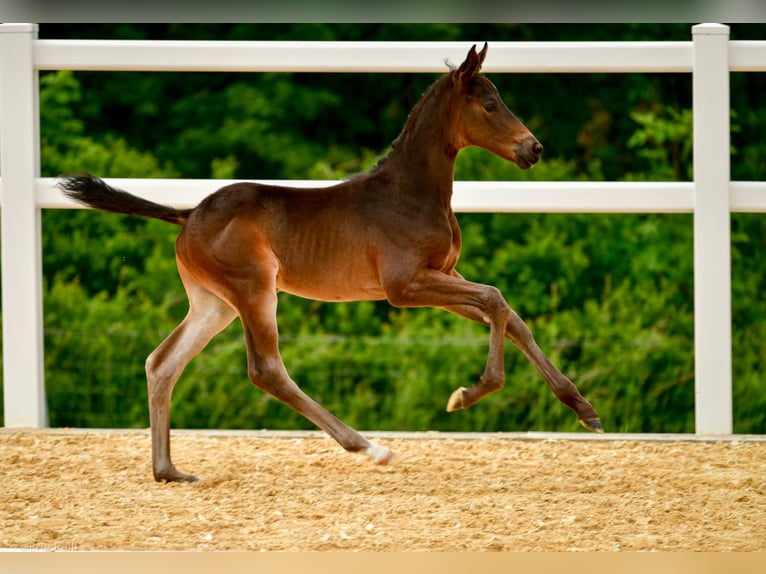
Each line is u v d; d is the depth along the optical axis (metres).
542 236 24.44
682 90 27.77
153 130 28.72
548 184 14.46
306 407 11.70
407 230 11.62
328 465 12.51
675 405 21.16
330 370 21.36
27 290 14.93
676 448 13.48
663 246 24.03
